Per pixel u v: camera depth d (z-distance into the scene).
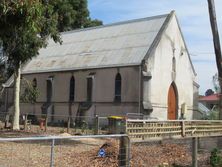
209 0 23.73
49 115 40.59
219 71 23.77
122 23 45.41
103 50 42.78
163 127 13.73
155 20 42.56
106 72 40.00
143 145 18.50
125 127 12.08
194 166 15.73
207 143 19.92
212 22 23.73
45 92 45.50
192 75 44.59
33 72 46.69
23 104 47.31
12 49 23.64
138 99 37.41
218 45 23.64
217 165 16.94
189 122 15.36
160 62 39.53
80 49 45.66
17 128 31.86
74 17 54.34
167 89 40.41
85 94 41.44
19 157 14.57
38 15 12.40
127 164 11.84
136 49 39.84
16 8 11.84
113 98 39.12
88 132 31.19
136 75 37.78
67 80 43.53
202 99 68.00
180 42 42.69
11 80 47.88
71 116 38.28
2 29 13.27
